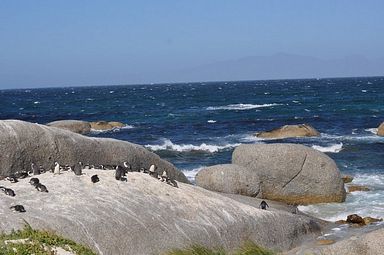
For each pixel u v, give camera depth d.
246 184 28.59
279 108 93.19
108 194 18.92
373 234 18.48
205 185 28.70
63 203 17.55
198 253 18.33
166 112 92.75
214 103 116.75
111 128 66.75
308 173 29.42
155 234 17.89
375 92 139.75
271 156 29.86
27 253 13.94
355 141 50.75
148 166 27.53
